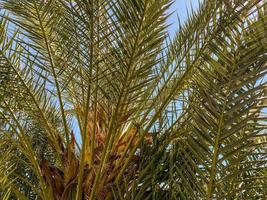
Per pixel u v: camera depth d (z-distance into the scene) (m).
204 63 3.81
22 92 4.70
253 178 3.73
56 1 4.23
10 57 4.62
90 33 3.88
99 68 4.00
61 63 4.49
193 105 3.72
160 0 3.71
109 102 4.26
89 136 4.65
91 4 3.82
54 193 4.30
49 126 4.96
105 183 4.23
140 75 3.94
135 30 3.75
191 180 3.69
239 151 3.79
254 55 3.55
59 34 4.12
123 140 4.58
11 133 4.86
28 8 4.41
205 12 4.21
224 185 3.69
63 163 4.47
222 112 3.53
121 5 3.75
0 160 4.52
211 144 3.53
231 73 3.57
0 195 4.62
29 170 5.54
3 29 4.55
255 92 3.56
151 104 4.51
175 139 4.33
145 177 4.34
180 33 4.47
